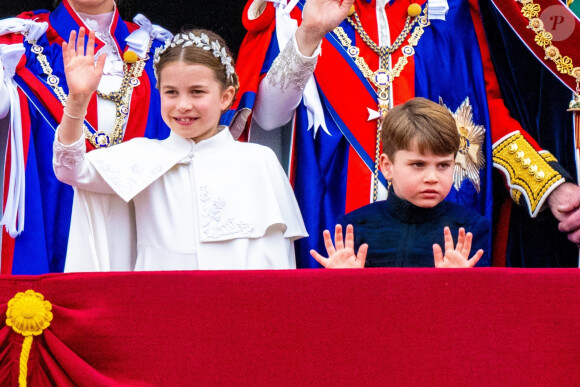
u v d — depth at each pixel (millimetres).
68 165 10586
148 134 12961
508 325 8602
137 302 8547
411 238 11023
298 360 8500
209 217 10859
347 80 13047
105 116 12883
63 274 8664
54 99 12805
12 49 12805
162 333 8516
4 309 8492
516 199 13078
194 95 10977
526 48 13727
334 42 13219
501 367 8555
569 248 13594
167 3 15625
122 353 8484
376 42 13250
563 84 13602
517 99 13688
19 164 12375
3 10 15609
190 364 8477
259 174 11219
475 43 13648
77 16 13445
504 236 13547
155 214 10953
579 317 8633
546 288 8656
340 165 12922
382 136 11359
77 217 11031
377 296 8578
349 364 8508
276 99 12523
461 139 13070
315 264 12523
